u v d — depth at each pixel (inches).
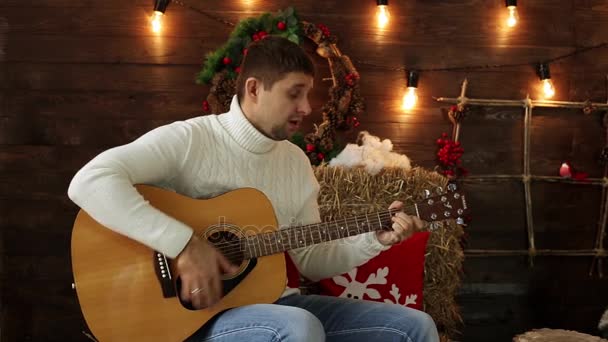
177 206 70.3
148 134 72.4
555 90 128.2
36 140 118.3
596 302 130.0
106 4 118.6
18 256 118.6
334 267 80.0
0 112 117.6
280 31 115.4
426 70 125.3
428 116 125.8
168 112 120.0
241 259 71.4
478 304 128.4
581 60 128.3
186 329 67.1
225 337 65.9
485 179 127.0
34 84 118.0
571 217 129.5
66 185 118.8
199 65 120.3
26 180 118.3
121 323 66.5
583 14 128.2
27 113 118.0
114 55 119.0
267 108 72.5
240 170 75.0
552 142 128.6
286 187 78.5
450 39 125.8
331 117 118.0
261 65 71.9
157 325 66.8
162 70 119.8
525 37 127.2
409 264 99.7
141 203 65.4
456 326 128.3
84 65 118.6
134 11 119.0
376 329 70.6
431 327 70.4
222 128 75.3
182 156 72.2
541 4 127.4
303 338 61.6
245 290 70.6
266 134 74.4
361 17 123.6
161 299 67.2
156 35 119.4
